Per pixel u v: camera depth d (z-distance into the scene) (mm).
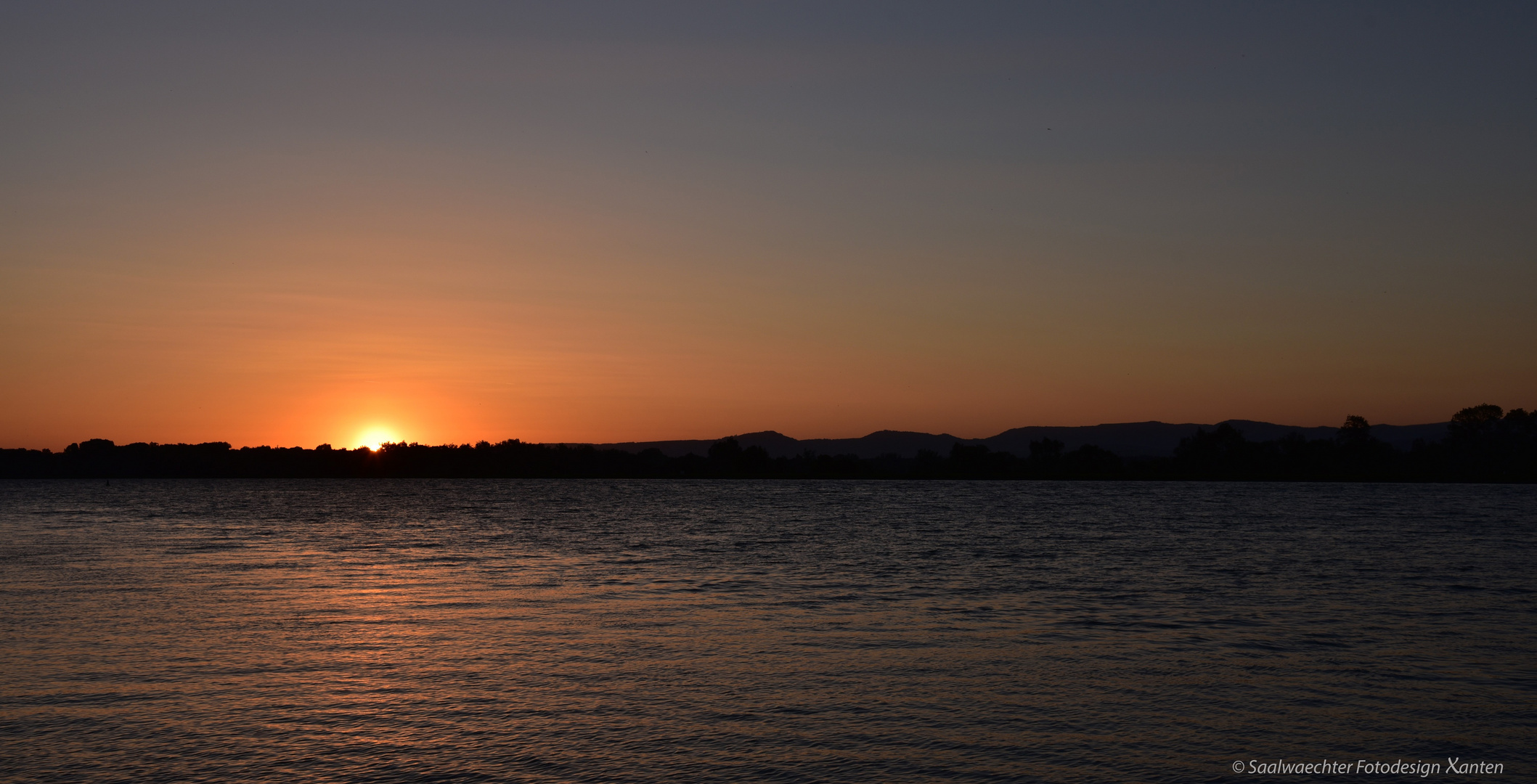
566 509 141875
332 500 178500
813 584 42156
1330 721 18594
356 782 15000
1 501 166750
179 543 67062
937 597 37406
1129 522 103875
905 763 16062
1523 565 51969
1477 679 22156
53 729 17484
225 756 16094
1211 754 16688
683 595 37625
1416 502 162000
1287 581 43969
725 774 15461
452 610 32594
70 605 33062
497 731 17578
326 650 24719
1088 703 19766
